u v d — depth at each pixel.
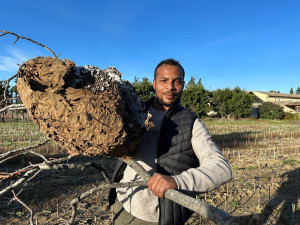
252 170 7.67
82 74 1.34
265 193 5.82
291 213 4.86
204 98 28.88
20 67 1.32
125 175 1.88
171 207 1.57
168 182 1.14
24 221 4.49
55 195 5.55
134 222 1.80
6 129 16.52
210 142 1.56
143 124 1.38
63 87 1.25
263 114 34.31
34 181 6.33
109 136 1.20
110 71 1.57
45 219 4.53
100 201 5.29
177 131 1.65
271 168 7.92
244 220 0.80
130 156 1.38
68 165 1.39
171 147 1.63
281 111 33.78
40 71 1.29
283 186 6.27
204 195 5.66
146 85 24.45
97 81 1.32
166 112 1.72
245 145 12.54
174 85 1.79
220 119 31.27
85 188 6.01
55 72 1.24
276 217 4.72
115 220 1.98
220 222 0.84
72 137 1.22
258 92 47.22
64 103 1.18
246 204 5.29
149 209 1.74
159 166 1.64
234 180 6.67
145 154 1.75
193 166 1.65
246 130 19.55
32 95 1.23
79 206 5.04
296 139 14.87
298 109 41.97
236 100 30.98
